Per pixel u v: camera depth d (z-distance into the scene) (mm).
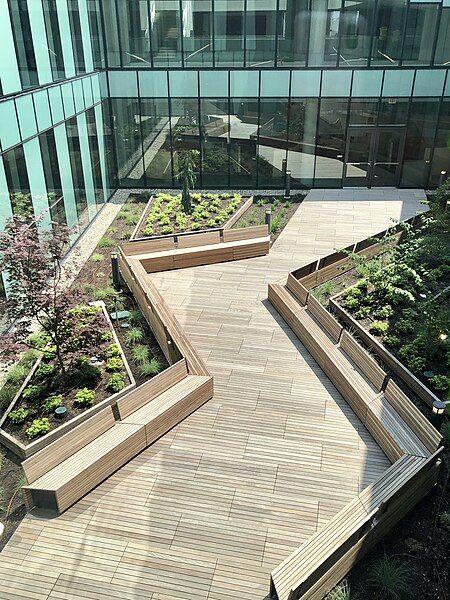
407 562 7055
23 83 12891
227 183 21688
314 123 20719
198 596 6621
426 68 19797
